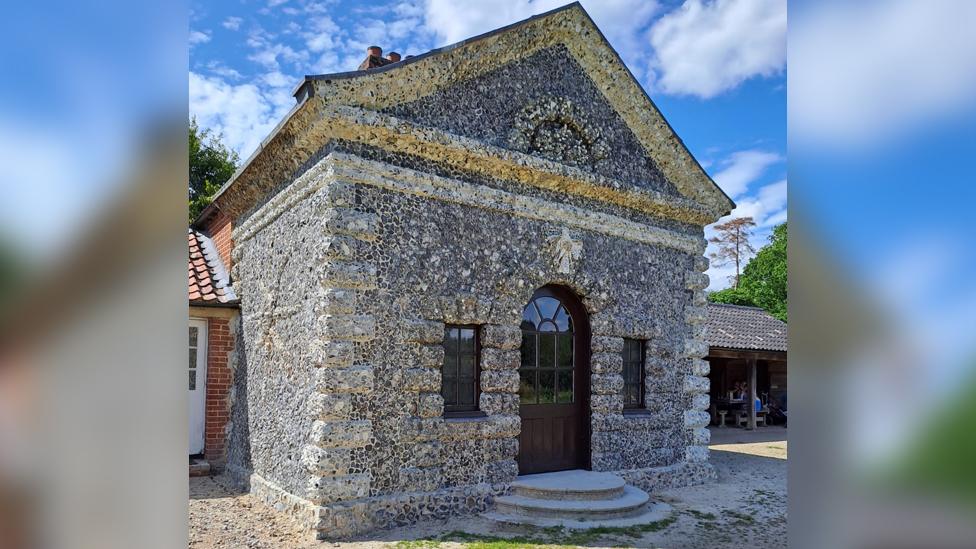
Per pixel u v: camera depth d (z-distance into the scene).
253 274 10.16
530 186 9.57
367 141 8.02
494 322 8.84
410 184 8.27
